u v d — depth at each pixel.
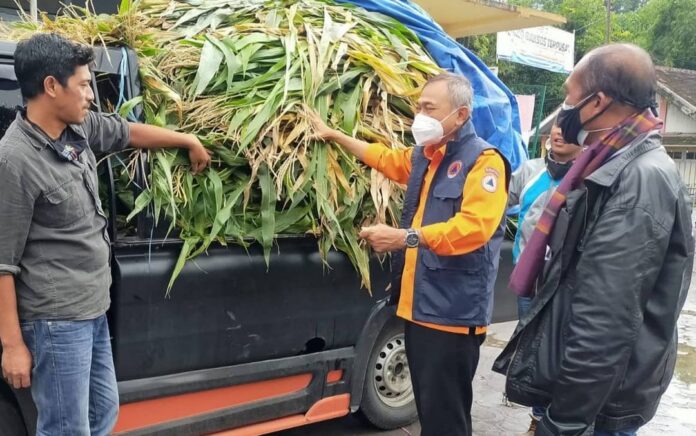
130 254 2.58
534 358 1.94
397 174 2.94
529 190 3.53
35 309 2.17
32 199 2.09
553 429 1.81
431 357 2.65
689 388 4.70
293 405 3.15
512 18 7.69
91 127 2.41
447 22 8.02
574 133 1.94
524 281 2.06
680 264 1.77
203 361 2.80
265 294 2.93
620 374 1.73
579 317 1.74
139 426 2.69
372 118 3.25
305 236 3.02
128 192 2.66
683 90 27.25
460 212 2.50
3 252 2.07
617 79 1.79
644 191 1.71
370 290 3.15
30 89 2.12
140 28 3.06
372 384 3.60
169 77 2.91
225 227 2.77
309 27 3.30
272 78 3.00
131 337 2.58
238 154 2.82
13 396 2.51
